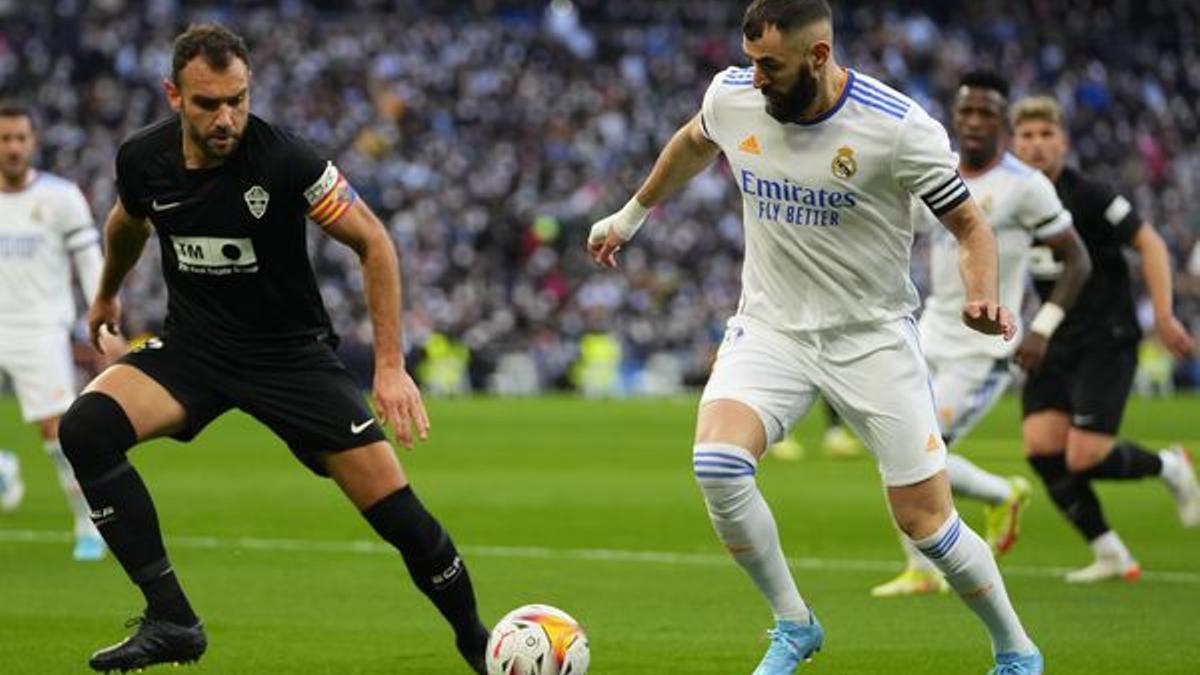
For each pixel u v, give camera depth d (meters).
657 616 28.23
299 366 21.19
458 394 109.25
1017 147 32.38
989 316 19.73
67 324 36.53
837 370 21.00
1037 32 150.12
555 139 128.50
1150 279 32.38
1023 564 35.06
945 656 24.53
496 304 114.12
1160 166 140.12
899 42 146.00
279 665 23.80
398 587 31.30
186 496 48.12
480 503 47.19
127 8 126.62
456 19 135.12
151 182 20.77
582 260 118.31
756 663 24.00
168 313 21.62
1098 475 32.44
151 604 20.72
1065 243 30.20
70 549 36.59
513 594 30.75
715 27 146.25
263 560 35.06
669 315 115.62
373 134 123.31
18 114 35.88
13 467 43.47
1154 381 114.75
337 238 20.48
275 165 20.31
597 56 138.00
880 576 33.28
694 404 97.38
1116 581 32.34
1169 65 149.88
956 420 31.17
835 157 20.22
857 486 52.03
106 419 20.73
